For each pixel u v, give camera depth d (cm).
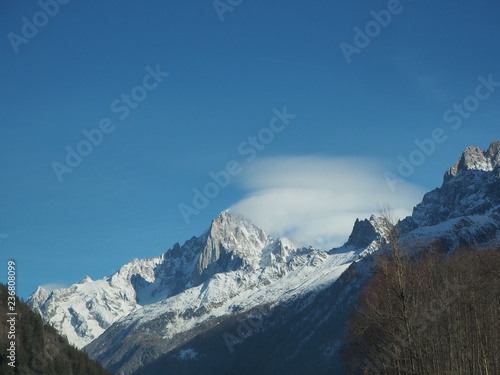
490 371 9031
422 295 8850
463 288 9450
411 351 7875
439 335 9162
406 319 7512
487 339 9250
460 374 8850
